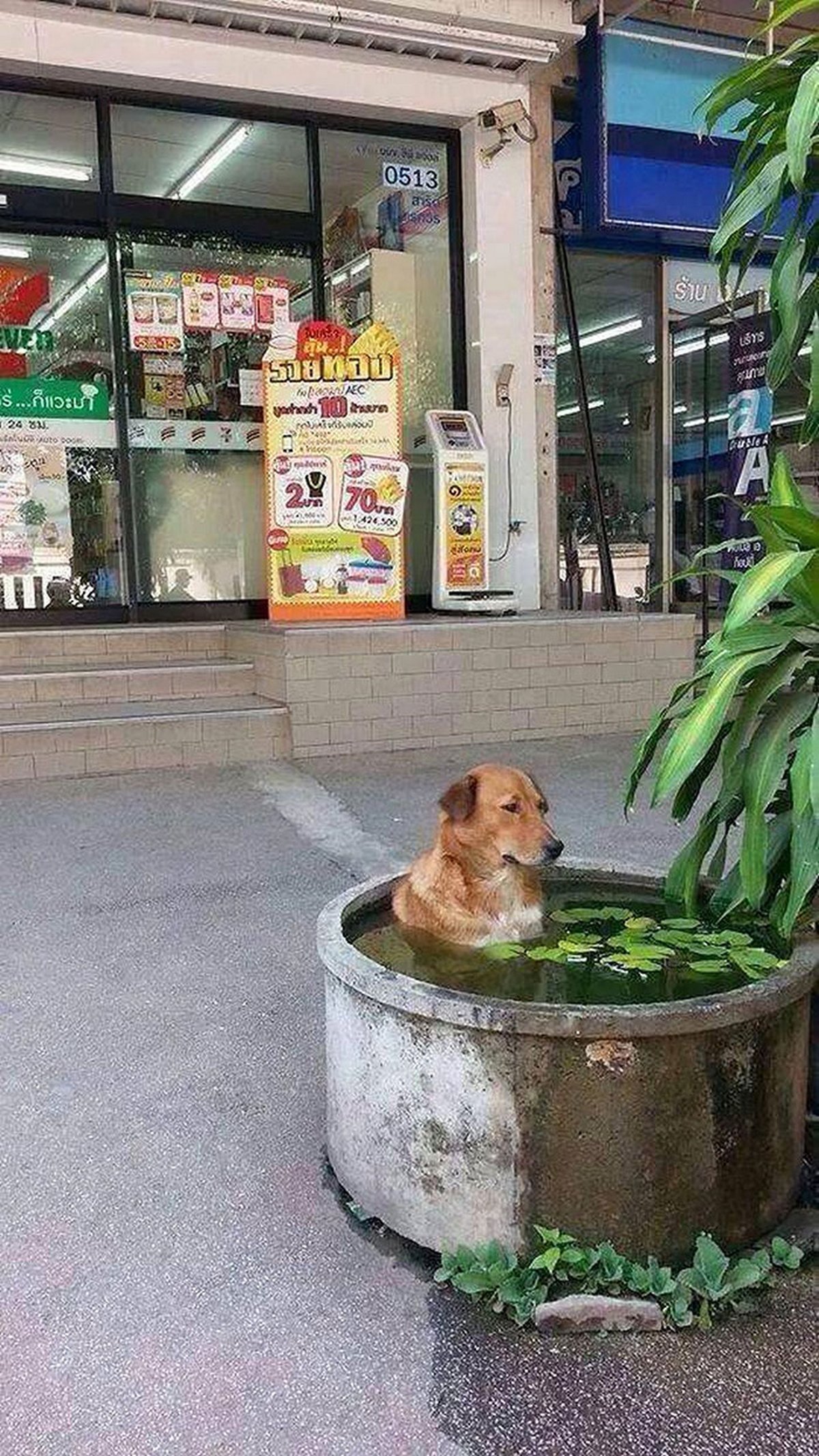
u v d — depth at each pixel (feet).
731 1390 6.68
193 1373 6.83
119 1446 6.28
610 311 33.76
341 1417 6.50
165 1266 7.83
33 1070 10.66
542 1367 6.89
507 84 29.32
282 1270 7.81
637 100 30.01
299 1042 11.23
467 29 27.14
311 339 28.04
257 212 28.40
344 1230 8.27
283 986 12.55
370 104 27.99
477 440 28.14
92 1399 6.63
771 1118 7.91
